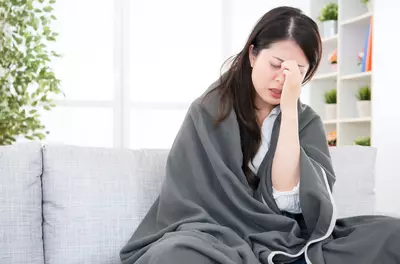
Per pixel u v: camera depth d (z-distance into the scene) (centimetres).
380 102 316
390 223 133
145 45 431
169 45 434
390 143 310
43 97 359
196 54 438
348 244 132
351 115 373
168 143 436
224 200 151
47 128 414
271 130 159
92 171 159
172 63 436
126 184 160
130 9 427
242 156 154
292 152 147
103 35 423
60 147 161
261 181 151
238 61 161
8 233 146
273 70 151
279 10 155
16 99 351
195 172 152
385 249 130
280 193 146
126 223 157
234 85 160
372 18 327
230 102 158
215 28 440
